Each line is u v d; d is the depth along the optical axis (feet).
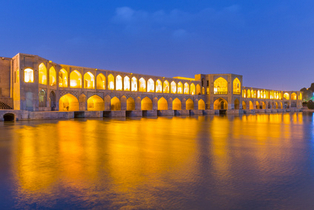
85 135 34.12
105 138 31.32
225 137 33.30
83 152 21.93
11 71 72.54
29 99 65.87
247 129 45.16
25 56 65.41
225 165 17.29
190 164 17.54
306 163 18.01
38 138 30.68
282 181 13.70
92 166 16.89
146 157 19.90
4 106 69.15
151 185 12.93
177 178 14.16
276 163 17.98
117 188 12.50
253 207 10.28
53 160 18.71
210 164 17.57
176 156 20.34
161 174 14.96
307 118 85.92
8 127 44.34
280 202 10.82
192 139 31.07
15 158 19.40
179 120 71.36
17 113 60.13
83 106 86.02
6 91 73.00
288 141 29.66
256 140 30.50
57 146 25.02
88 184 13.12
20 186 12.84
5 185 13.00
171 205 10.44
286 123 61.21
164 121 66.44
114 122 59.98
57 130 40.09
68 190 12.25
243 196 11.46
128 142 28.09
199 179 13.97
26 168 16.37
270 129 45.32
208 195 11.56
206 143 27.76
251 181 13.66
